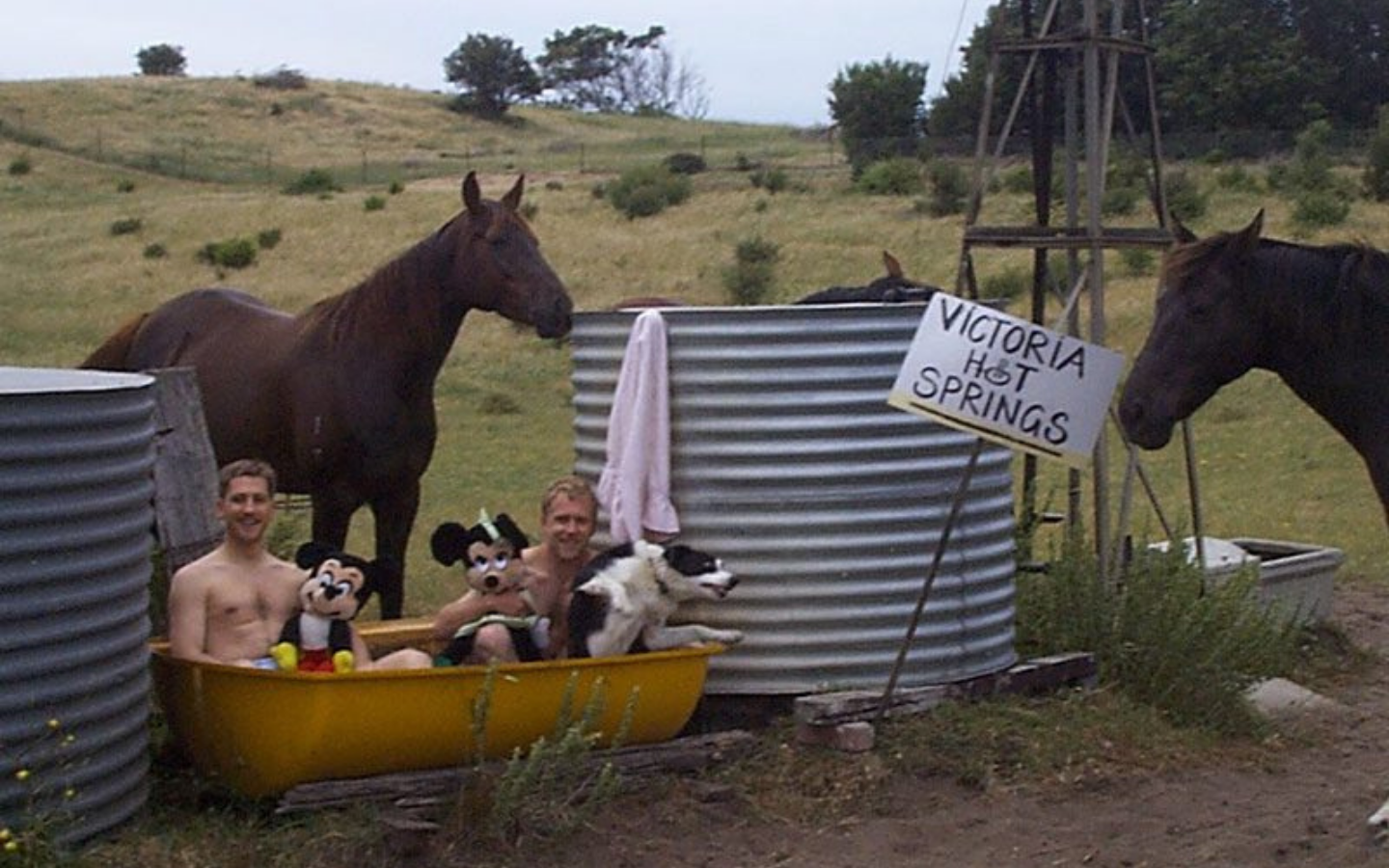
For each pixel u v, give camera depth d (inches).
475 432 777.6
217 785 224.4
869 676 263.4
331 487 314.3
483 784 220.2
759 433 259.4
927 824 232.2
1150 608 289.6
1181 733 272.2
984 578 273.7
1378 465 229.5
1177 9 2095.2
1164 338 236.7
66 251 1529.3
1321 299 230.5
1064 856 221.9
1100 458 304.8
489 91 3757.4
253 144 3078.2
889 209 1678.2
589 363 275.1
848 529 260.8
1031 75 309.6
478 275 305.7
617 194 1834.4
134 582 212.1
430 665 235.5
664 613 244.7
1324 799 249.6
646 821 228.4
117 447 207.3
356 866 208.5
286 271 1423.5
